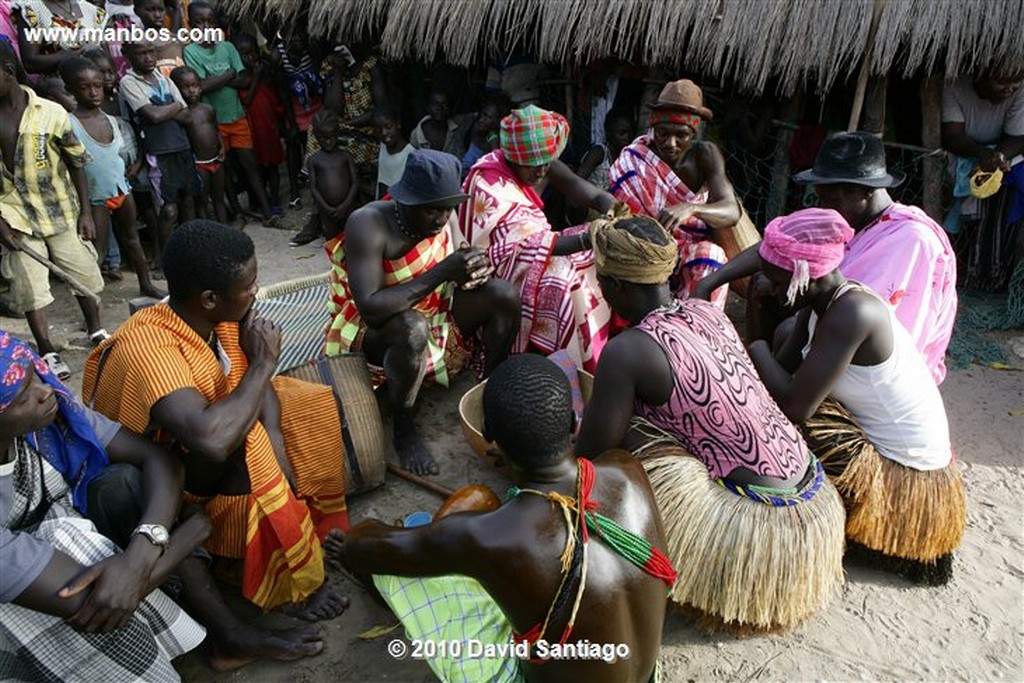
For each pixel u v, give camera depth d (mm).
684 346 2510
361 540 2156
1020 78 4438
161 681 2295
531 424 1903
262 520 2600
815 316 2939
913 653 2672
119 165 4977
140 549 2119
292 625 2730
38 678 2150
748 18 4480
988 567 3031
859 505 2844
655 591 2023
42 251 4371
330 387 3047
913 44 4234
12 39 5770
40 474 2158
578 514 1935
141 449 2352
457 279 3250
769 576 2551
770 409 2645
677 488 2547
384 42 5512
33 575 1948
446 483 3414
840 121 5242
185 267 2299
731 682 2566
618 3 4750
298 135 7168
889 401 2758
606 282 2658
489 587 1980
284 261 5949
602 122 5684
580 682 2027
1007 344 4559
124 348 2371
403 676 2557
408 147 6148
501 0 5094
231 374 2604
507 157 3766
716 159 4027
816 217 2576
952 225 4992
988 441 3738
